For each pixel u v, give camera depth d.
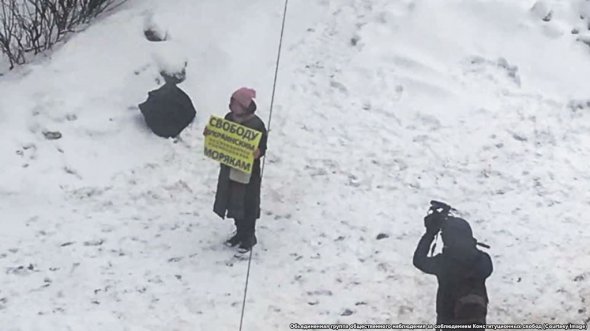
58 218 9.18
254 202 8.65
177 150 10.14
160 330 7.84
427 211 9.41
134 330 7.82
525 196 9.70
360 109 10.76
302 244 8.95
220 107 10.67
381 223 9.24
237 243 8.87
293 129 10.45
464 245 6.78
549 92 11.12
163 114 10.16
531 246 9.04
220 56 11.13
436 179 9.88
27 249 8.75
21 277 8.40
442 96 10.95
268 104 10.73
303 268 8.64
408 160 10.12
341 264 8.71
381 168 9.99
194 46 11.19
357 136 10.40
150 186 9.67
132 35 11.23
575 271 8.76
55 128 10.14
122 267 8.58
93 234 8.98
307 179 9.83
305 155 10.12
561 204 9.62
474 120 10.70
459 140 10.42
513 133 10.55
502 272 8.70
